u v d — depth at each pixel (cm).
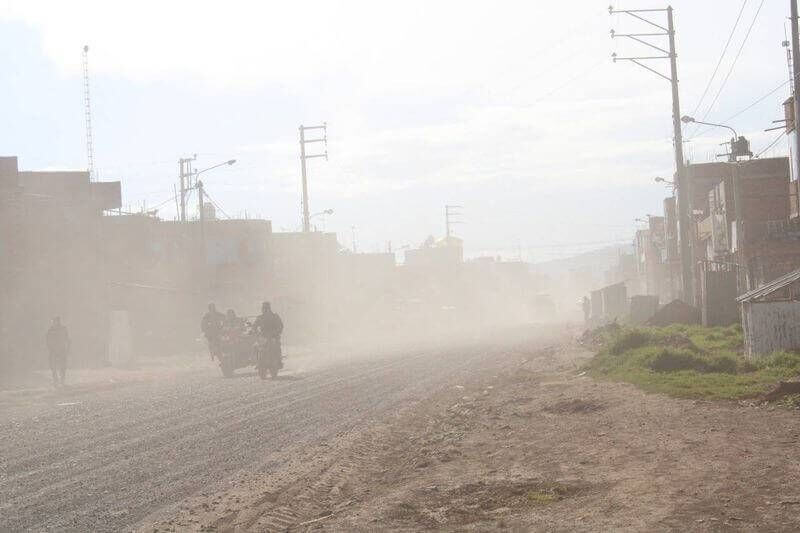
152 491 1055
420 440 1456
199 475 1156
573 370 2539
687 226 4256
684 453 1045
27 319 4138
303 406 1955
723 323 3709
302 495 1035
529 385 2231
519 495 939
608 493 883
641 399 1623
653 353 2259
